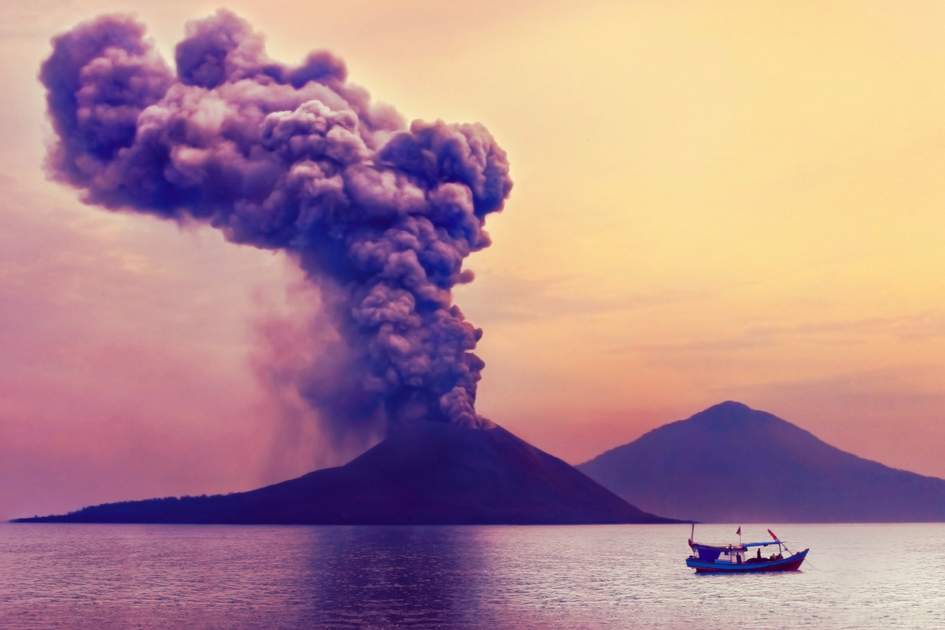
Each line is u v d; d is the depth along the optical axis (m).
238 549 174.38
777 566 127.31
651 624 76.62
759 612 84.56
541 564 137.25
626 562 143.50
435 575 117.81
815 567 144.00
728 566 125.25
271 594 95.62
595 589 102.88
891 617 82.06
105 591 100.38
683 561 145.88
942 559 166.50
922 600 95.06
